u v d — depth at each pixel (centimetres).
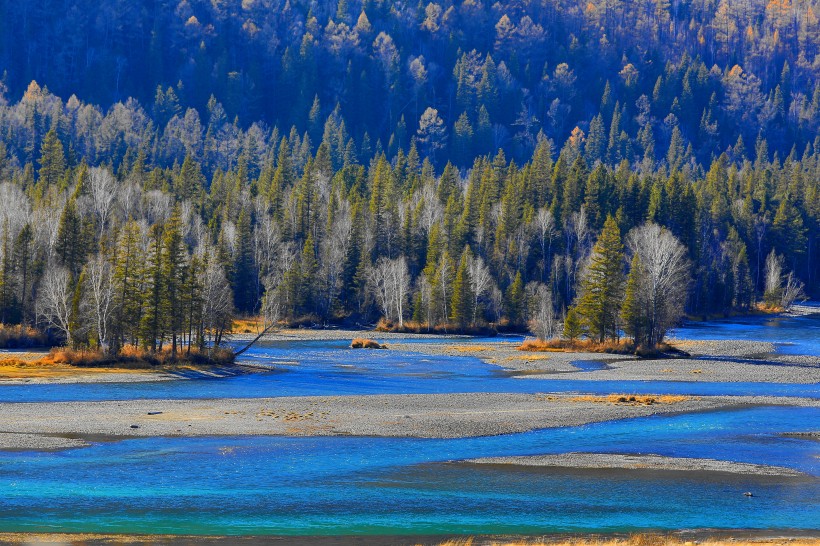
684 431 7012
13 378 9500
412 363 12156
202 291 11688
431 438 6631
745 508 4931
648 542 4228
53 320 13275
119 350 11250
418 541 4275
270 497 4997
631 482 5444
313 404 8125
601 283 14275
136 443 6247
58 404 7844
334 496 5041
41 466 5538
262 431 6750
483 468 5731
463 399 8588
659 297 13562
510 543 4234
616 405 8250
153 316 11238
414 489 5219
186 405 7925
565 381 10250
